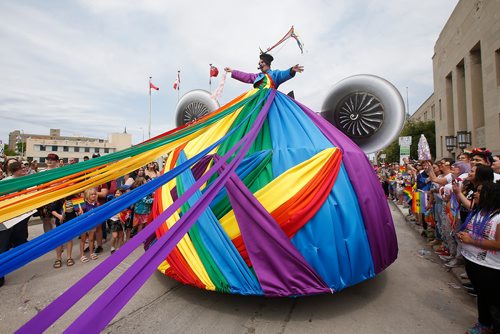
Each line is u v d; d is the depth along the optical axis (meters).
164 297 3.74
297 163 3.42
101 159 2.81
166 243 1.74
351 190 3.48
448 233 5.00
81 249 5.29
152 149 3.02
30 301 3.76
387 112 4.38
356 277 3.24
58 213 5.47
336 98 4.68
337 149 3.57
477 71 17.66
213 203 3.43
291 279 3.02
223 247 3.22
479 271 2.67
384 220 3.74
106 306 1.43
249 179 3.38
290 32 4.68
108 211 1.96
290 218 3.12
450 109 23.09
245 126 4.03
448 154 23.36
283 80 4.68
